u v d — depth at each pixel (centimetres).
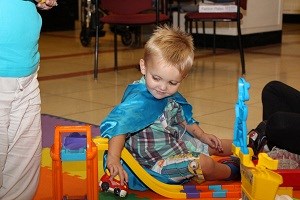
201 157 175
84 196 153
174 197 171
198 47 614
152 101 173
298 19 981
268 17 636
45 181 183
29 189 148
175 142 180
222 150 194
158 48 163
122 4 398
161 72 163
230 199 170
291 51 580
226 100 321
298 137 159
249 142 180
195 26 616
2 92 134
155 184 169
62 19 849
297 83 377
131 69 444
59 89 355
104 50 575
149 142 177
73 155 146
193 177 177
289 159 174
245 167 140
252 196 135
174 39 166
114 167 157
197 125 193
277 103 190
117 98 325
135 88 176
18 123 139
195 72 430
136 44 609
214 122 268
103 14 538
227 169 182
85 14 600
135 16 395
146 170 174
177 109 184
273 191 133
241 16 436
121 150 164
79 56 527
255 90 350
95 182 145
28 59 136
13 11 133
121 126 164
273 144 168
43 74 416
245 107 137
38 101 144
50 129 252
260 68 452
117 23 396
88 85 371
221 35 602
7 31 131
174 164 174
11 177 143
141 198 170
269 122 164
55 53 549
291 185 161
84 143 151
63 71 432
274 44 651
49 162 202
